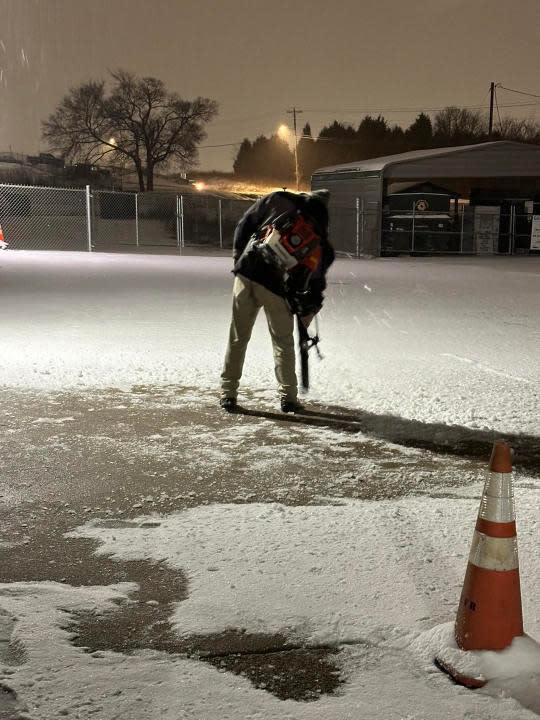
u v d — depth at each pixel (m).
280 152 109.12
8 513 3.94
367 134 104.00
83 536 3.66
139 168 66.31
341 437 5.37
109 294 14.40
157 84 65.06
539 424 5.70
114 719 2.31
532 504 4.11
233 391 6.06
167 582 3.19
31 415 5.78
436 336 9.87
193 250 33.25
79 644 2.71
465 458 4.94
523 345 9.20
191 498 4.19
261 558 3.40
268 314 5.90
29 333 9.46
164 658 2.64
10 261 22.50
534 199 35.66
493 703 2.40
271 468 4.71
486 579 2.57
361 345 9.05
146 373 7.28
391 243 32.75
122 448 5.05
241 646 2.71
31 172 65.88
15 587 3.12
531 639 2.61
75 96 64.50
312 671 2.58
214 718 2.32
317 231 5.76
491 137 76.44
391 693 2.46
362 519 3.87
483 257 32.16
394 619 2.89
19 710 2.34
